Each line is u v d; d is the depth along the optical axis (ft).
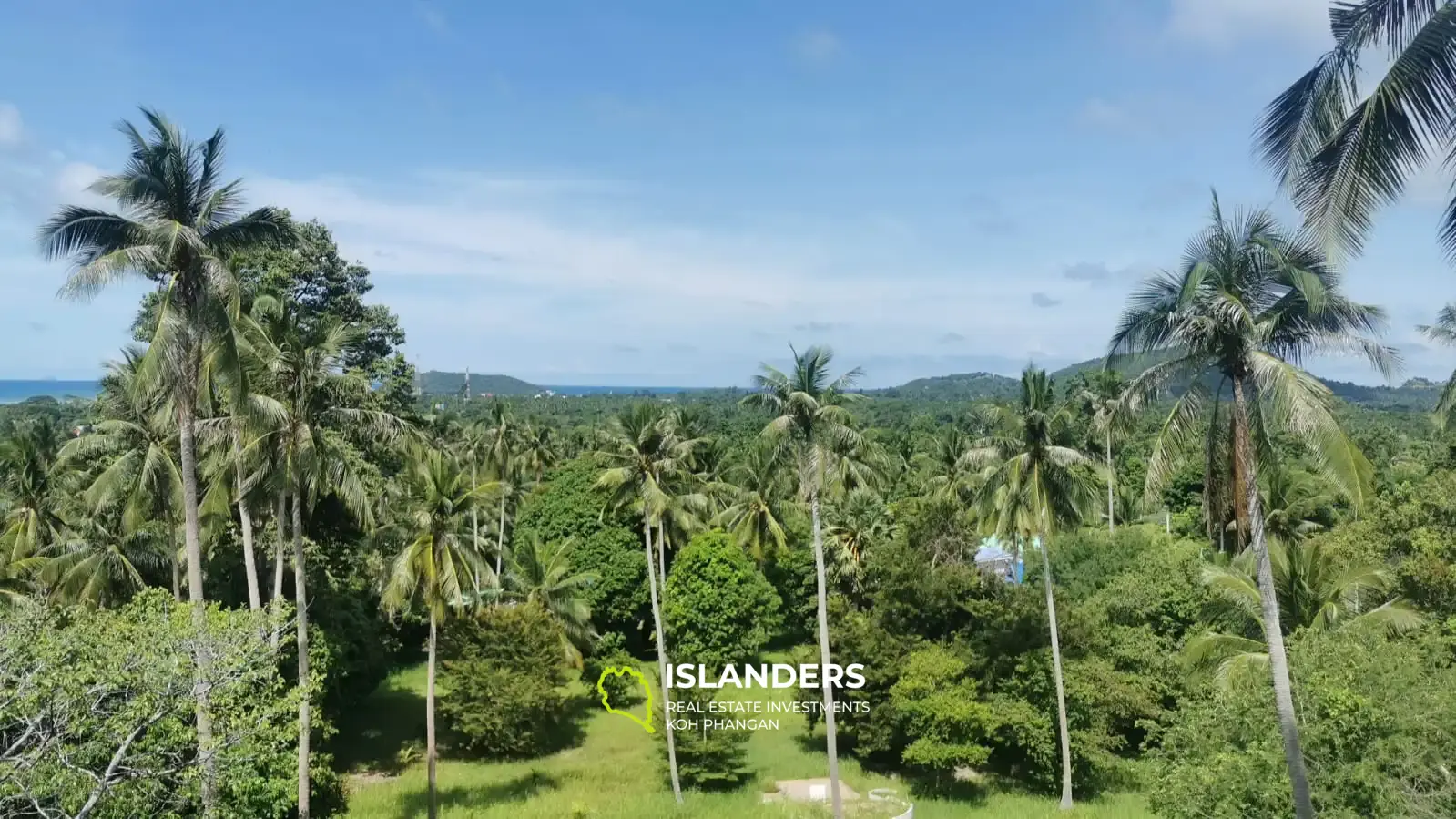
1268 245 51.34
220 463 88.07
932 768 115.24
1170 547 126.21
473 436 241.76
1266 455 57.16
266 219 69.77
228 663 53.47
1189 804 66.90
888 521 164.04
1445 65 27.76
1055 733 107.76
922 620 122.52
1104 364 59.26
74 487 113.60
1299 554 88.28
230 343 67.36
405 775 112.06
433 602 91.04
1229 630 101.19
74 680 44.83
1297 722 62.75
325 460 82.64
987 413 103.45
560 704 127.54
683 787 108.78
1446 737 56.54
